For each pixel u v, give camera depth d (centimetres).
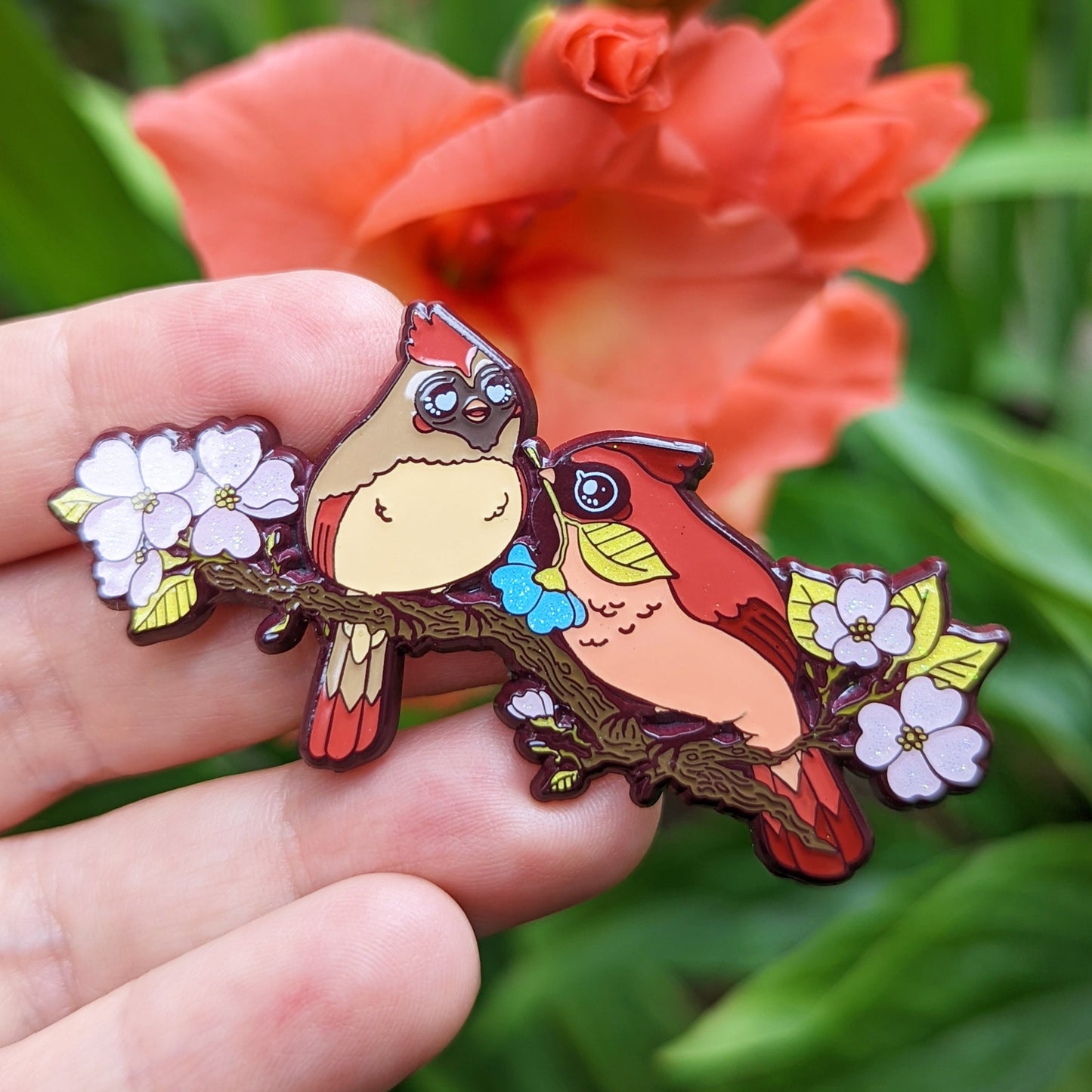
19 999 11
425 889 10
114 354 10
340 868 10
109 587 10
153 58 17
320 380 10
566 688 10
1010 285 17
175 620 10
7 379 10
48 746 11
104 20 22
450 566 10
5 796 11
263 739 11
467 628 10
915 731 10
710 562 10
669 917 14
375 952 9
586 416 10
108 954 11
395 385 10
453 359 10
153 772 12
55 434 10
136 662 11
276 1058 9
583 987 15
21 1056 9
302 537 10
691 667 10
